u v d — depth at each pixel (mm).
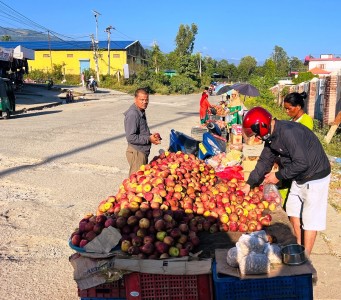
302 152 4035
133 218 3770
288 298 3059
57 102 32188
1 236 5801
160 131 16328
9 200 7375
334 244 5570
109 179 8922
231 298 3072
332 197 7656
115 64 70688
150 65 81875
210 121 11039
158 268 3299
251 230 4086
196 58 93688
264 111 4066
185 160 5754
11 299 4270
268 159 4562
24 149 12008
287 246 3244
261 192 4918
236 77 109750
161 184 4383
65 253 5352
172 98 47188
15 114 23953
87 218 4074
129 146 6133
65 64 69000
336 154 11453
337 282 4566
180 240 3641
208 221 4152
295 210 4539
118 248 3570
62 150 11945
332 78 16547
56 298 4305
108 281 3369
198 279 3340
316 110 20969
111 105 31359
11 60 35594
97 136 14820
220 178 5738
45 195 7742
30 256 5250
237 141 10719
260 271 3037
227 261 3227
